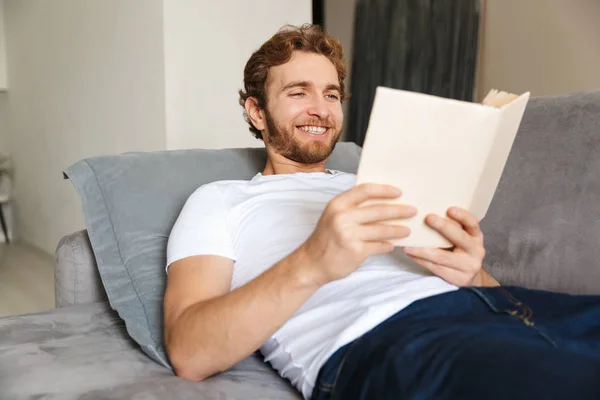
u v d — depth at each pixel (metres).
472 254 1.05
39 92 3.71
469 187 0.89
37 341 1.24
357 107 3.68
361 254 0.87
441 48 3.64
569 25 3.33
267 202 1.28
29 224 4.11
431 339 0.91
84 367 1.12
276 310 0.95
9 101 4.22
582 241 1.39
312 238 0.92
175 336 1.05
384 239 0.88
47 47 3.52
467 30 3.69
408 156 0.84
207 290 1.12
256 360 1.22
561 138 1.49
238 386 1.06
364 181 0.87
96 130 3.01
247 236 1.22
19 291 3.10
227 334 0.98
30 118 3.89
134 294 1.32
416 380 0.87
